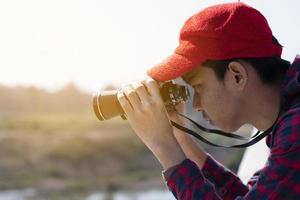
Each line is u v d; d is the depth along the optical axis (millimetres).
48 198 31938
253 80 2508
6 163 41719
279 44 2607
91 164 44500
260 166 3666
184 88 2805
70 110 76938
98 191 35688
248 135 2912
